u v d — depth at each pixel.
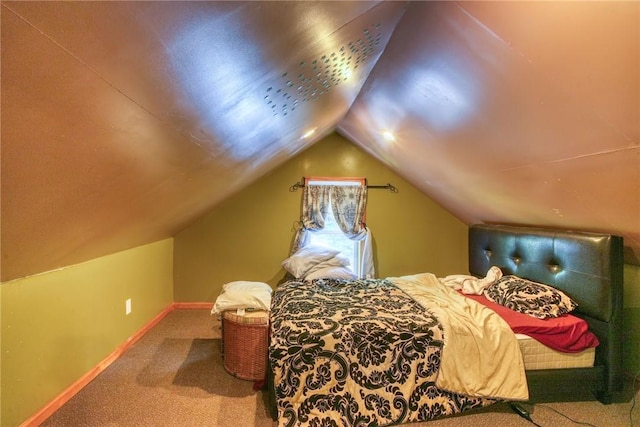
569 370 1.98
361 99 2.50
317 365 1.80
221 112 1.24
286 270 3.86
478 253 3.32
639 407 1.96
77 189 1.13
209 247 3.87
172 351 2.71
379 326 1.91
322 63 1.38
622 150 1.34
